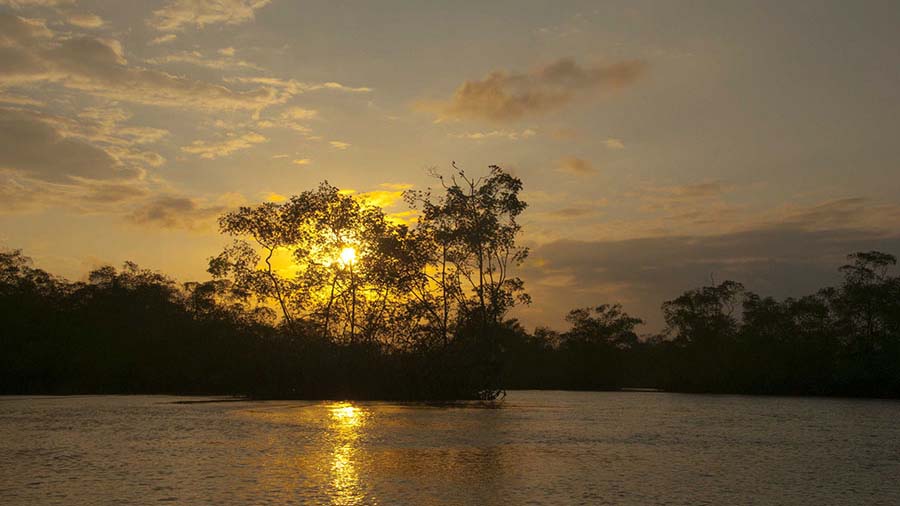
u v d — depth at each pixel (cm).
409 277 7388
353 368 7525
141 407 5866
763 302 12244
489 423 4459
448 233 7281
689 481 2356
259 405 6256
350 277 7825
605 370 15238
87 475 2328
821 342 11106
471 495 2062
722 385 12088
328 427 4025
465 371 7269
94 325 10038
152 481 2223
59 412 5200
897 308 10106
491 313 7388
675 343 13475
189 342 9506
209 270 7888
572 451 3098
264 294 7894
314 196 7800
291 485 2175
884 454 3128
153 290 11356
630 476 2436
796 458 2973
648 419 5206
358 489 2127
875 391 10012
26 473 2367
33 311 9900
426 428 4028
